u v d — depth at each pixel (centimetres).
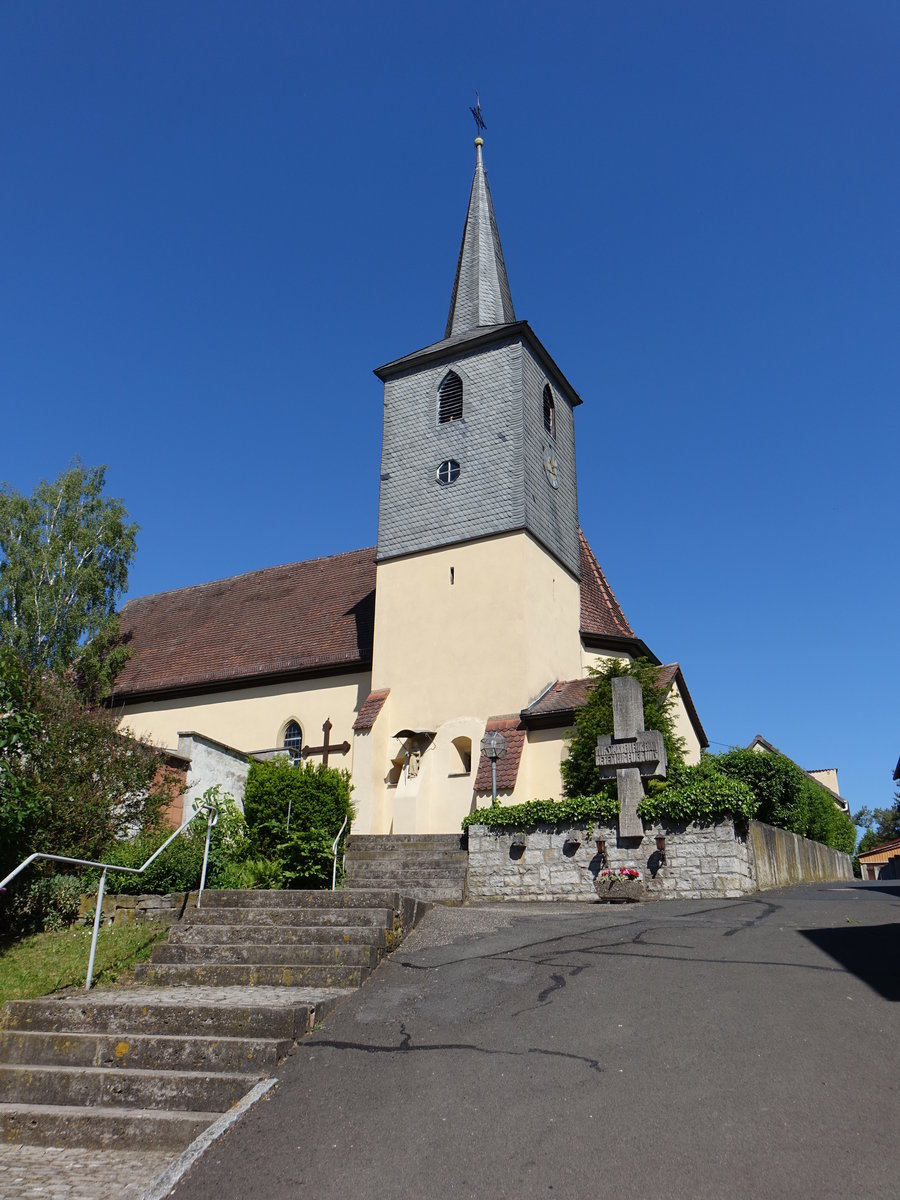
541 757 2200
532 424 2569
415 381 2736
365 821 2266
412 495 2608
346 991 810
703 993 735
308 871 1589
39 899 1060
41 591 2950
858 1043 611
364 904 1028
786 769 2017
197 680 2811
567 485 2780
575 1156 493
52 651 2905
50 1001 777
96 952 936
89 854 1216
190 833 1384
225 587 3359
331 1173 500
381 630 2508
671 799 1493
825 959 820
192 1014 732
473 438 2559
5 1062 709
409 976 841
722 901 1289
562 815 1606
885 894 1372
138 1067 684
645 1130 514
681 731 2469
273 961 894
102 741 1384
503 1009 729
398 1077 613
